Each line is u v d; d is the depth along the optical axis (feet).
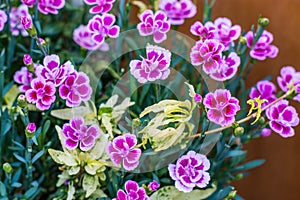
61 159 1.77
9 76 2.11
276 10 2.41
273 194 2.54
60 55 2.14
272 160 2.52
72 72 1.74
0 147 1.88
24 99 1.70
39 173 2.06
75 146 1.73
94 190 1.80
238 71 2.19
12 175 2.01
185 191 1.67
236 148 1.98
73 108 1.76
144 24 1.83
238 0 2.43
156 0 2.14
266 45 1.95
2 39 2.17
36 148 1.98
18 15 2.10
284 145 2.48
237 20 2.45
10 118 1.92
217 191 1.95
